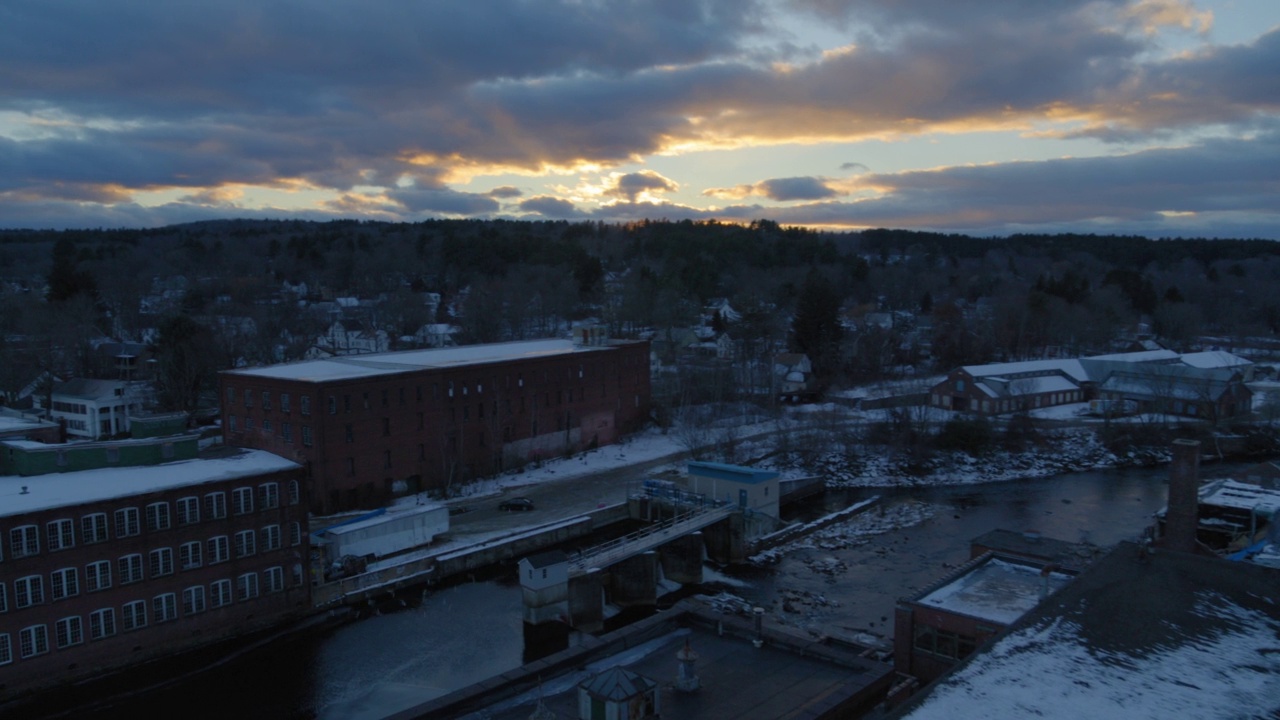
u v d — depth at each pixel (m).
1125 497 89.38
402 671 50.44
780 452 103.19
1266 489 69.19
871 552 72.38
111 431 103.88
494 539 69.94
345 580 59.34
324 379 75.75
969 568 48.56
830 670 31.20
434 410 84.75
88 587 47.31
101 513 47.75
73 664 46.78
